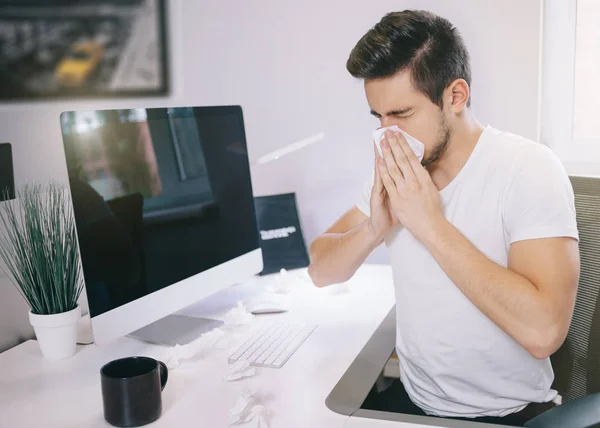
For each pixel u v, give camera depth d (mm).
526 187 1123
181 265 1344
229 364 1198
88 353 1285
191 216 1381
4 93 2229
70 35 2199
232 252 1513
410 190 1170
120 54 2188
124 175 1214
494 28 1778
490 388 1218
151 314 1257
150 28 2141
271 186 2078
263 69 2029
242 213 1561
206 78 2104
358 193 1995
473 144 1214
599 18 1781
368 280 1758
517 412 1228
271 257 1834
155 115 1302
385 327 1391
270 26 1994
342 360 1211
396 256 1309
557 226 1087
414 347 1283
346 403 1031
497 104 1808
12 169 1449
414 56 1115
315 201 2043
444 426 950
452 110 1172
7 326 1359
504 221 1163
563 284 1070
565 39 1811
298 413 998
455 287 1223
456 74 1147
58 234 1235
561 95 1836
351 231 1411
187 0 2078
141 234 1244
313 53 1966
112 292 1171
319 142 2006
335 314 1484
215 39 2066
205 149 1443
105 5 2168
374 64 1134
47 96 2232
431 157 1194
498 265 1112
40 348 1311
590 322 1277
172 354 1191
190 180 1387
